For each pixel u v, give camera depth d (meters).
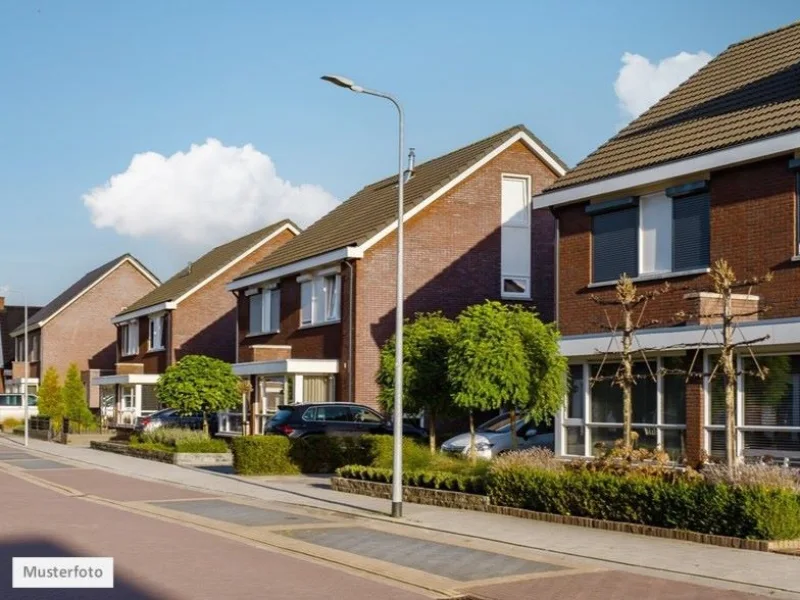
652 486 14.85
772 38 23.23
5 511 18.36
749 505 13.36
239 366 35.94
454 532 15.42
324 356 33.31
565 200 22.70
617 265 21.94
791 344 17.27
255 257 48.69
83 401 51.41
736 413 18.44
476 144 35.59
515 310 23.36
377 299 31.69
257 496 21.16
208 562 12.67
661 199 21.02
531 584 11.23
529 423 25.66
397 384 17.53
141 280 67.12
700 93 22.98
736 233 19.28
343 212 38.72
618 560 12.66
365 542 14.54
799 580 11.12
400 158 17.89
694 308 18.75
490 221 33.28
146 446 34.25
